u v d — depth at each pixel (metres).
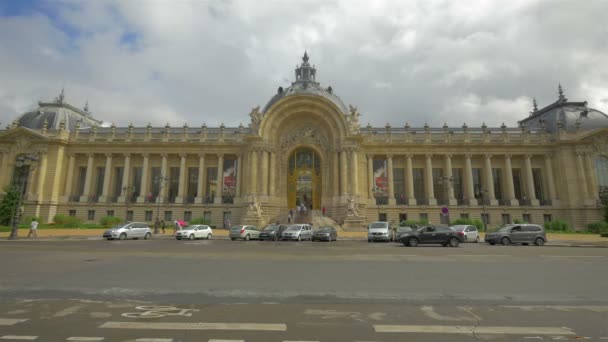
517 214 60.38
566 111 64.81
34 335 6.92
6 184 61.59
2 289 11.14
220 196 62.88
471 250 26.06
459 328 7.70
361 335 7.19
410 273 14.76
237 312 8.84
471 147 63.16
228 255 21.16
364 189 60.69
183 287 11.68
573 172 59.62
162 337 6.91
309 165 63.19
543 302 10.07
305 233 40.09
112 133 66.38
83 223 56.91
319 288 11.75
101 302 9.67
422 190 64.75
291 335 7.14
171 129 68.38
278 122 61.41
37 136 62.81
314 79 72.94
